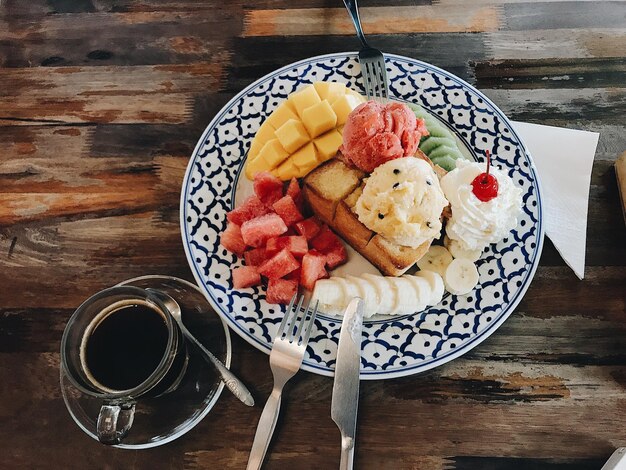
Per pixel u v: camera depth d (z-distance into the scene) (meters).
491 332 0.38
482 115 0.45
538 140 0.45
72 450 0.36
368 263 0.43
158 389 0.34
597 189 0.44
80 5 0.53
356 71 0.48
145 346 0.34
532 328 0.39
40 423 0.37
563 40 0.50
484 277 0.40
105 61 0.50
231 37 0.51
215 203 0.43
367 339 0.38
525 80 0.48
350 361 0.36
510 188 0.41
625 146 0.46
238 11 0.52
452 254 0.42
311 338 0.38
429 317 0.39
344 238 0.44
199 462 0.36
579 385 0.37
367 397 0.37
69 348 0.33
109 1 0.53
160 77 0.50
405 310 0.39
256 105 0.46
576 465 0.35
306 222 0.42
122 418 0.33
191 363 0.38
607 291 0.40
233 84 0.49
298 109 0.43
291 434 0.36
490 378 0.38
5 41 0.51
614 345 0.39
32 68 0.50
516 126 0.46
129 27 0.52
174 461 0.36
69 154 0.46
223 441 0.36
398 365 0.37
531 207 0.42
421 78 0.47
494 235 0.41
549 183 0.44
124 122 0.48
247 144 0.45
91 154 0.46
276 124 0.44
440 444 0.36
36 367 0.39
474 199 0.40
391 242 0.40
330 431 0.36
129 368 0.34
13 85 0.49
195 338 0.38
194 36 0.51
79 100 0.49
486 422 0.36
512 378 0.38
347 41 0.51
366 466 0.35
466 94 0.46
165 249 0.43
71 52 0.51
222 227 0.42
